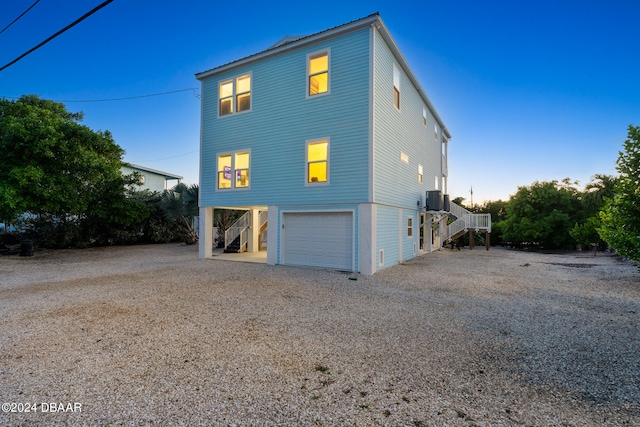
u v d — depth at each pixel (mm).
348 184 9828
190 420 2328
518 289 7449
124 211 17188
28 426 2232
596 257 15109
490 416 2395
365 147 9578
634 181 6199
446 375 3104
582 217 20234
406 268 10766
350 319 5027
